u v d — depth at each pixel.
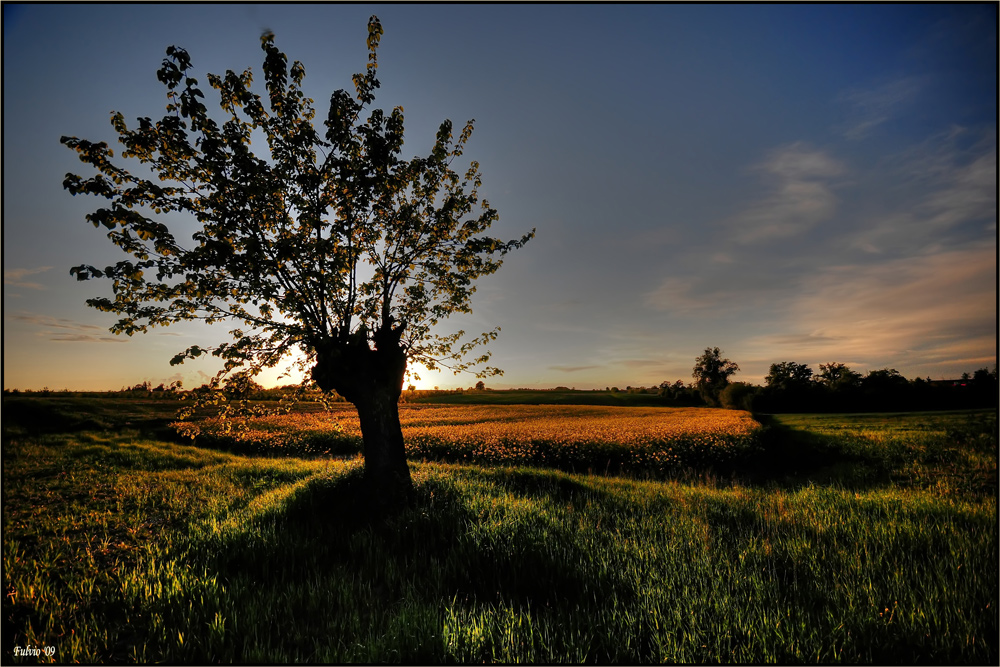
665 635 4.16
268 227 8.28
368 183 8.54
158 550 6.85
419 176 9.89
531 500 9.50
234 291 8.09
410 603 4.92
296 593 5.30
